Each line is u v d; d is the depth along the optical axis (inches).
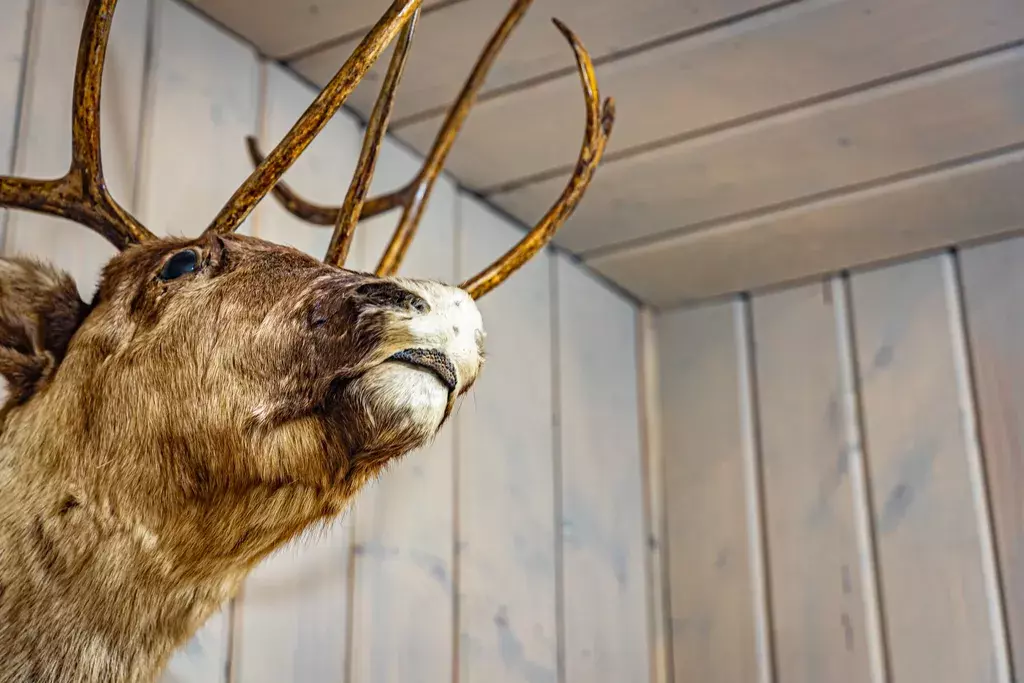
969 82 66.2
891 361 84.4
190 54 59.6
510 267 46.9
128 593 40.1
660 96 67.8
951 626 77.3
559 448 80.7
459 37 62.7
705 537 87.9
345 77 42.4
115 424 40.3
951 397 81.6
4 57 51.1
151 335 40.9
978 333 81.8
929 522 79.9
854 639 80.2
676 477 90.4
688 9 61.0
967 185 75.9
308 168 64.5
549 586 76.6
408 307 37.4
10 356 43.3
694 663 85.6
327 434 38.3
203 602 42.2
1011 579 76.3
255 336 39.4
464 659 67.8
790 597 83.4
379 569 63.1
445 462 69.9
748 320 91.2
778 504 85.9
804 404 87.0
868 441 83.7
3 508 40.4
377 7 60.0
